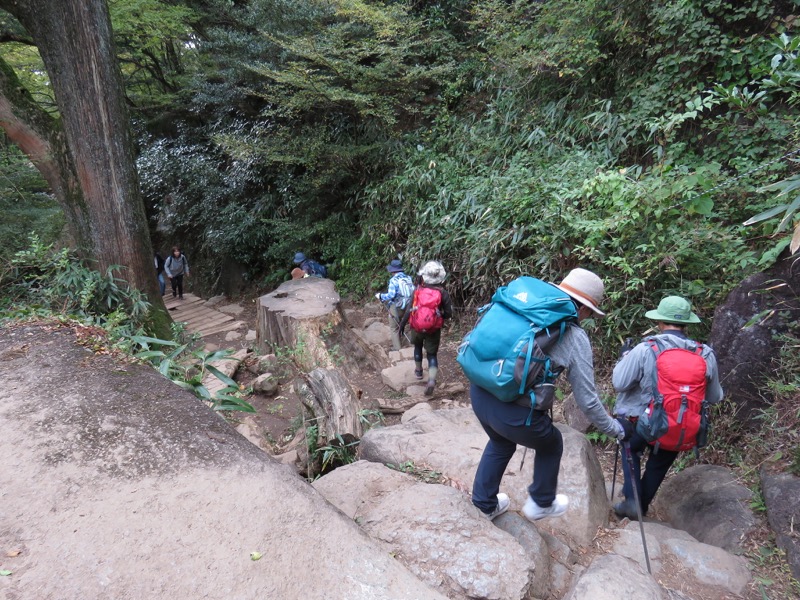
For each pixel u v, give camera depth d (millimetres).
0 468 2203
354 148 9836
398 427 3912
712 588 2596
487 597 2141
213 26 13070
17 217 7926
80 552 1877
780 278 3705
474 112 9250
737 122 5570
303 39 9180
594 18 7176
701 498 3432
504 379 2213
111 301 7188
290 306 7004
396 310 7031
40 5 7219
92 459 2283
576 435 3471
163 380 2959
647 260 4594
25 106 7602
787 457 3301
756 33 5660
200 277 14812
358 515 2643
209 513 2096
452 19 10188
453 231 7559
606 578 2223
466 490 3064
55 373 2859
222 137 10586
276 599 1821
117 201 7930
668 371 2949
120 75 8000
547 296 2283
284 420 5629
